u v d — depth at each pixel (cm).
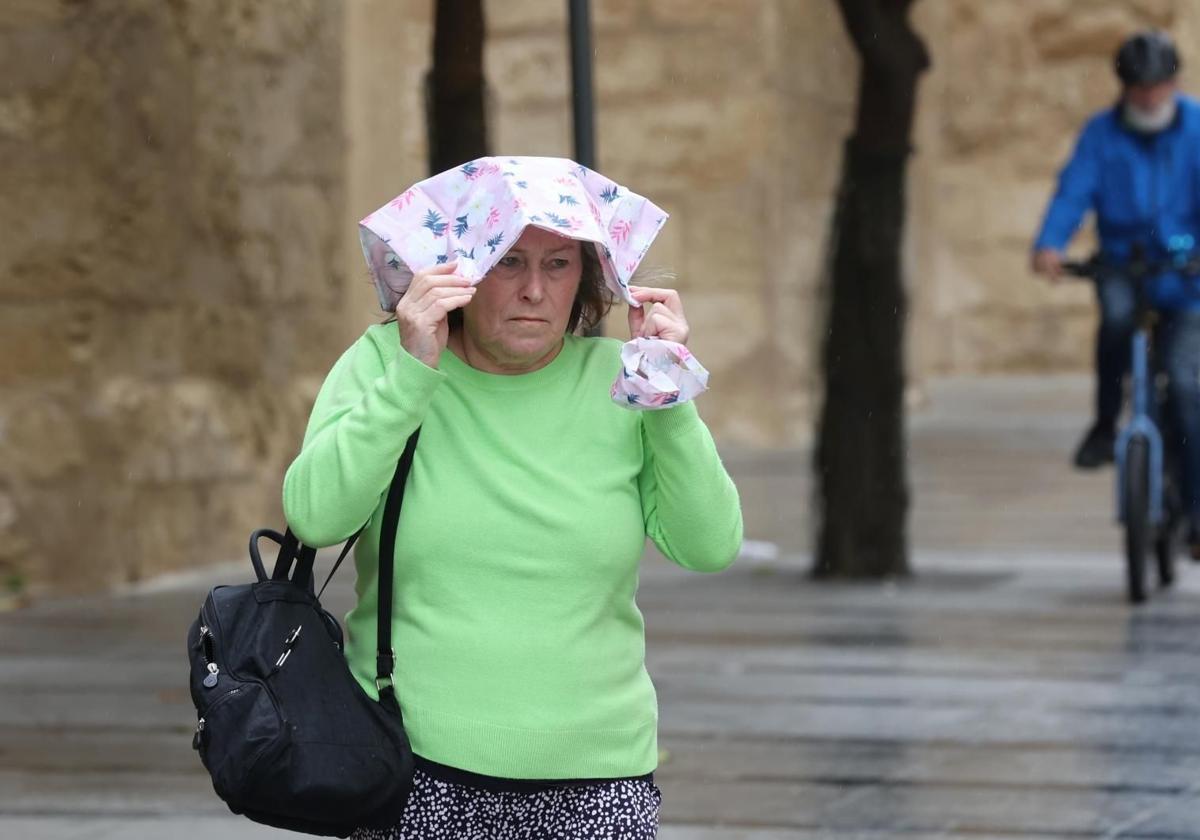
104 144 3050
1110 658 2470
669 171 4934
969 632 2675
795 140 5069
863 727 2080
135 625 2728
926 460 5072
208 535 3250
